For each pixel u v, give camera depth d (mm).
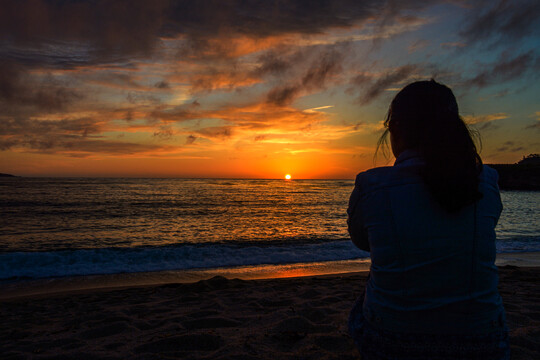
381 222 1151
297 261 9477
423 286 1089
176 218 22344
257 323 3201
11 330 3453
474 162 1093
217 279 6004
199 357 2389
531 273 6797
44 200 36125
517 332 2740
